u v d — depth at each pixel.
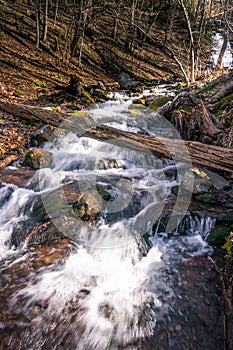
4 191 4.45
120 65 17.41
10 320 2.67
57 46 15.80
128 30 21.41
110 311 2.81
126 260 3.46
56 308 2.82
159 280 3.17
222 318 2.70
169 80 16.39
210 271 3.26
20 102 8.96
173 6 21.44
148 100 10.20
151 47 21.03
